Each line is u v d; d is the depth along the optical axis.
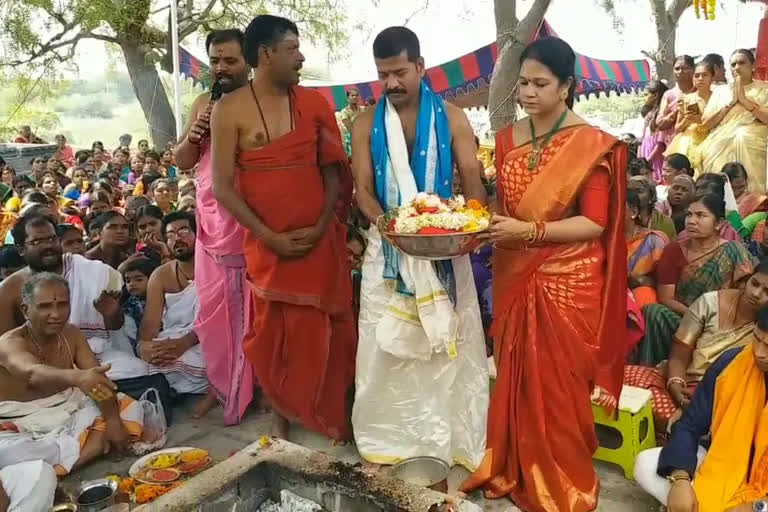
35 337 3.16
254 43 2.81
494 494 2.74
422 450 2.91
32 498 2.61
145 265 4.23
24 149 14.46
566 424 2.61
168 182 7.45
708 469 2.47
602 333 2.61
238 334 3.50
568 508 2.58
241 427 3.61
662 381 3.34
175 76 12.12
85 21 15.84
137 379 3.68
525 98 2.47
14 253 4.15
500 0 7.26
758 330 2.36
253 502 2.23
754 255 4.46
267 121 2.88
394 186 2.71
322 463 2.21
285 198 2.90
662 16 11.15
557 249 2.59
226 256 3.39
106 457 3.32
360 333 2.91
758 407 2.43
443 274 2.72
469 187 2.82
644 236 4.16
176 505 2.05
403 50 2.58
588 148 2.47
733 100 6.18
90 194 8.04
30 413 3.14
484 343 2.93
